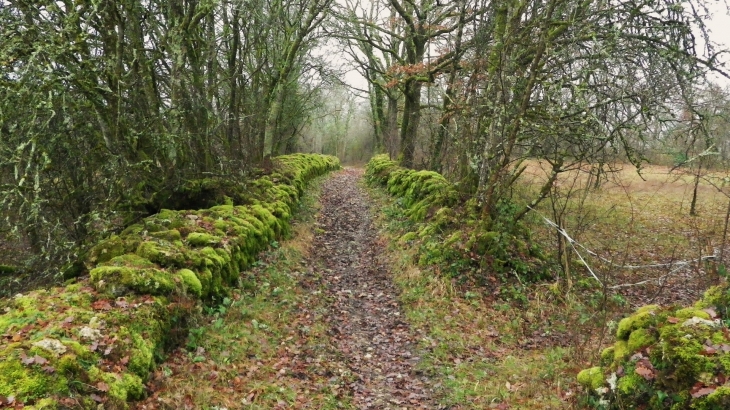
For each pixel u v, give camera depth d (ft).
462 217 35.06
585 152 28.48
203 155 38.11
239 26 45.21
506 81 32.50
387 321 25.81
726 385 11.75
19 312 15.83
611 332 22.17
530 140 31.22
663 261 40.09
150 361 15.99
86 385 12.87
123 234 24.16
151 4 32.60
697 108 27.99
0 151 22.00
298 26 57.93
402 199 51.62
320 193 68.39
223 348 19.42
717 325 14.05
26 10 23.21
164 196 31.37
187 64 38.09
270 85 57.98
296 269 31.99
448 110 43.27
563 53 29.81
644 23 29.96
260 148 56.85
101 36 27.91
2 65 20.71
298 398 17.49
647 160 27.58
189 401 15.48
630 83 27.99
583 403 15.65
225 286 24.68
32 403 11.55
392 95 86.33
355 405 17.87
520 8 31.63
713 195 65.98
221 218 29.43
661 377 13.15
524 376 19.61
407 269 32.14
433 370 20.49
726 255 37.91
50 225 23.15
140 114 30.73
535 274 30.63
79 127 26.16
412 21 60.85
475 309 26.73
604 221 50.75
